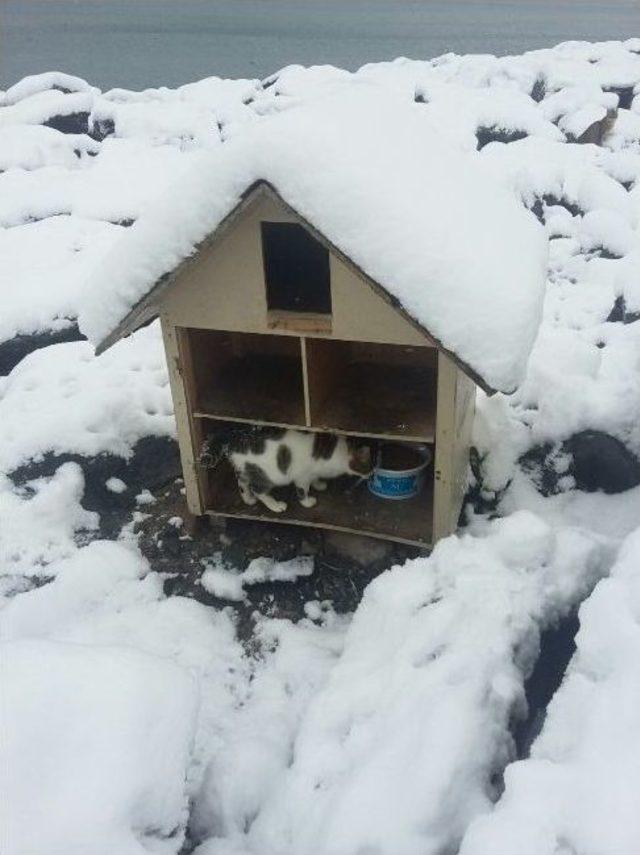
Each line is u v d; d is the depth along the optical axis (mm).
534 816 1584
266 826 1999
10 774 1608
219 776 2203
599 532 3100
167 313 2658
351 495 3104
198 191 2326
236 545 3104
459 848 1720
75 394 3625
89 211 5449
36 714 1693
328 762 2037
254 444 2902
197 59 13711
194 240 2371
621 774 1607
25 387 3727
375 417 2816
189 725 1824
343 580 2975
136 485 3430
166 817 1730
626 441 3221
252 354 3217
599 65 8930
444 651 2195
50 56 14109
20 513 3227
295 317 2564
